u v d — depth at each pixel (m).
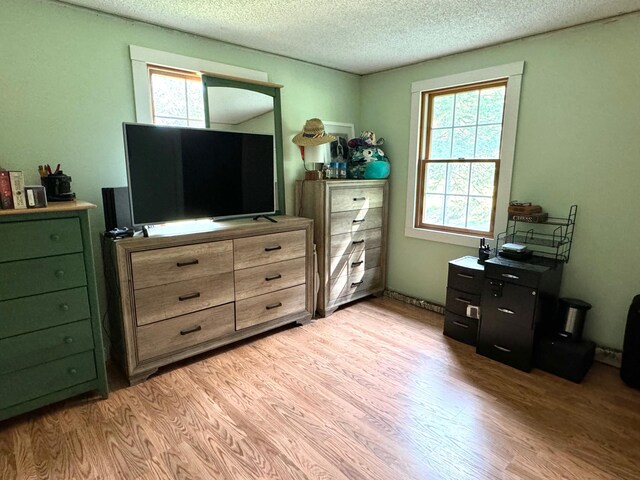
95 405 2.11
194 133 2.57
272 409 2.08
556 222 2.77
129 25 2.46
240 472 1.64
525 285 2.44
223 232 2.57
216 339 2.66
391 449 1.79
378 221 3.75
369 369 2.51
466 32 2.68
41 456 1.72
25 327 1.87
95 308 2.08
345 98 3.84
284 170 3.41
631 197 2.43
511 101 2.88
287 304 3.06
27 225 1.81
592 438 1.87
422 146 3.56
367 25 2.56
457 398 2.20
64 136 2.31
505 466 1.69
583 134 2.58
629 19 2.32
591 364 2.57
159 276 2.33
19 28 2.10
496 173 3.09
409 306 3.71
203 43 2.80
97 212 2.48
